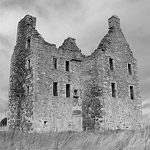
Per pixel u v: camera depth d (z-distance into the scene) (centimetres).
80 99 2925
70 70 2948
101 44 2855
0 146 1308
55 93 2767
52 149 1236
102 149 1246
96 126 2611
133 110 2884
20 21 3153
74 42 3134
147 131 1431
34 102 2541
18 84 2894
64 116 2725
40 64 2694
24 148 1284
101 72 2714
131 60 3097
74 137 1450
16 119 2780
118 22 3112
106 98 2639
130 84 2973
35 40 2755
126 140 1340
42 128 2516
